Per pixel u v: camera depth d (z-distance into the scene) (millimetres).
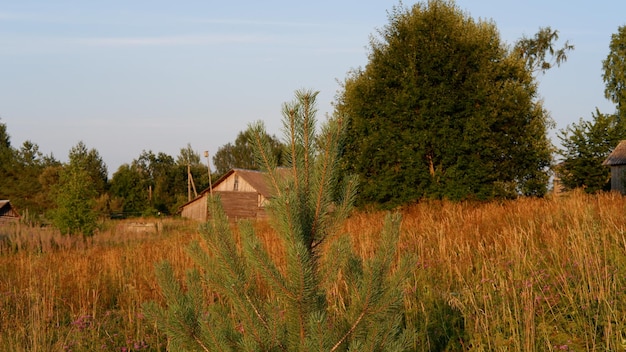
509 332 6449
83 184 23812
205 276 4207
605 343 5918
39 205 50812
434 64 24641
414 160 24031
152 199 59188
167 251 14680
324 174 3887
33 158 61000
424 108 24156
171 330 3961
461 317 7242
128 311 9008
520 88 25719
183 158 80688
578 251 8375
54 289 10312
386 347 3898
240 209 42594
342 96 28953
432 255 10945
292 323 3701
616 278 7262
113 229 27844
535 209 16406
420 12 26469
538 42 45125
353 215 23469
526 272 8594
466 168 24188
